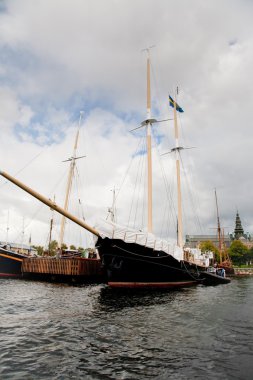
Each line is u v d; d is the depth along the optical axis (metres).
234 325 12.89
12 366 7.68
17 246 63.22
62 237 44.78
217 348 9.49
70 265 33.06
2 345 9.30
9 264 38.03
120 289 24.70
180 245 44.81
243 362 8.23
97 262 36.28
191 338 10.62
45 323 12.39
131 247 23.75
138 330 11.63
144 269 24.86
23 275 37.72
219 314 15.58
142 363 8.10
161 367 7.82
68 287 28.11
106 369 7.64
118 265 23.84
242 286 38.69
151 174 35.31
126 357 8.55
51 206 21.56
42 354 8.63
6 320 12.75
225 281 45.56
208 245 120.88
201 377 7.21
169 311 15.95
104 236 23.08
